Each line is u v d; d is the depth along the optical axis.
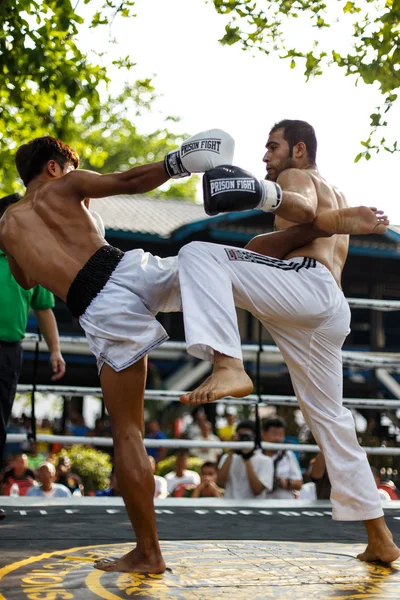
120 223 14.37
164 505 4.79
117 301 2.91
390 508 4.95
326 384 3.18
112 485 6.63
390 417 13.52
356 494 3.08
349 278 15.33
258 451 5.97
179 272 2.96
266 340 14.46
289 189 3.11
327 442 3.17
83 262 2.97
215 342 2.83
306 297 3.04
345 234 3.09
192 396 2.74
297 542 3.56
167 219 15.55
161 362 14.20
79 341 5.93
